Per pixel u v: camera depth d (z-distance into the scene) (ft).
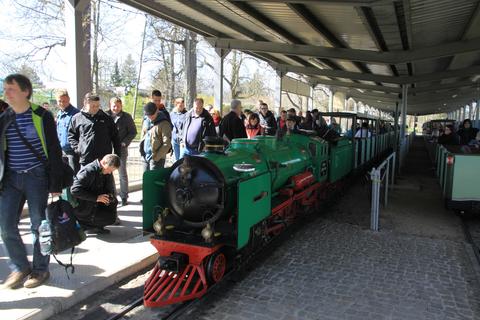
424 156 73.97
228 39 37.42
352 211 27.71
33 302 12.82
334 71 48.98
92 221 17.85
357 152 39.45
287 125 26.08
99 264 16.02
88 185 17.21
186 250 14.20
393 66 45.96
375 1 20.72
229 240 14.47
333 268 17.20
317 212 27.09
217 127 30.60
